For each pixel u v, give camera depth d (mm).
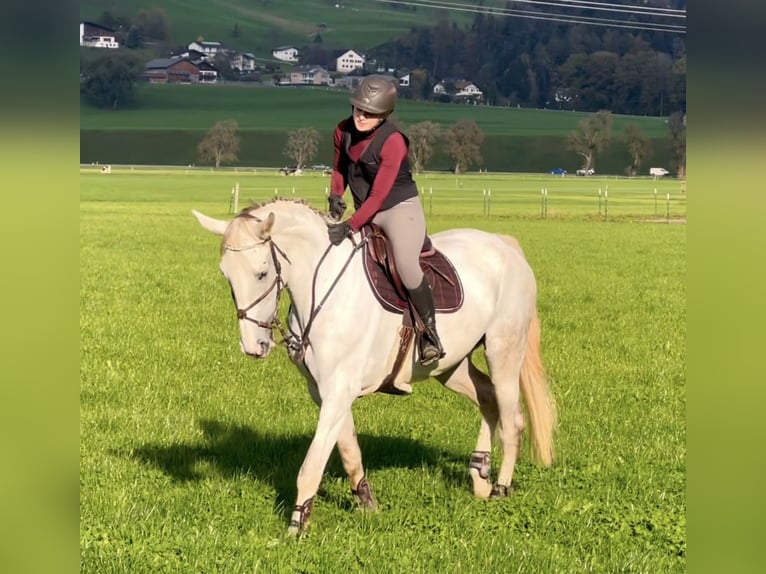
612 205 65875
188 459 9148
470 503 7984
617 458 9336
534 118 195750
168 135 157750
